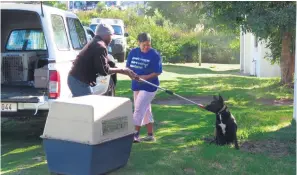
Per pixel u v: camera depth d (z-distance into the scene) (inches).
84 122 190.2
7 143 269.6
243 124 309.7
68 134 193.5
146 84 255.9
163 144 256.5
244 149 245.9
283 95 479.8
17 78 302.5
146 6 689.6
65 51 273.9
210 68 993.5
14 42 329.7
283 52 550.0
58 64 260.1
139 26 1154.0
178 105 405.1
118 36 869.2
